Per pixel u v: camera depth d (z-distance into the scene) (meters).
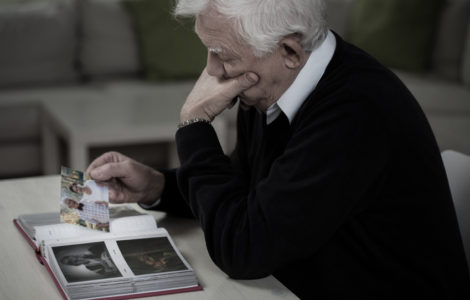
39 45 3.97
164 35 4.09
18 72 3.94
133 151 3.59
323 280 1.32
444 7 4.20
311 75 1.31
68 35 4.04
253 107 1.54
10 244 1.37
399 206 1.27
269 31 1.21
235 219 1.27
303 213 1.19
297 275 1.35
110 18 4.10
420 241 1.29
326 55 1.31
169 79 4.12
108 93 3.86
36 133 3.66
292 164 1.21
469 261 1.40
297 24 1.22
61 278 1.14
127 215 1.49
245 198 1.29
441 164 1.31
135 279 1.16
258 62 1.27
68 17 4.05
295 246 1.21
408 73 4.22
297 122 1.31
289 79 1.30
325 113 1.23
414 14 4.15
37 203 1.59
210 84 1.40
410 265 1.30
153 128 3.19
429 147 1.27
